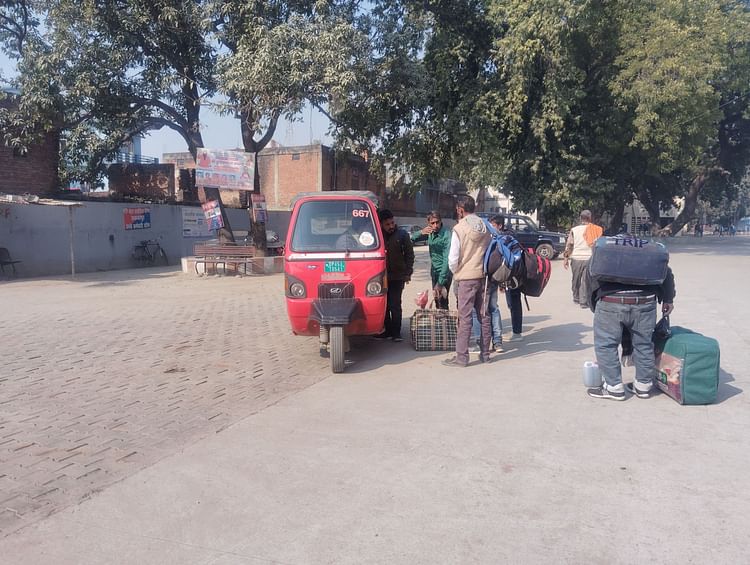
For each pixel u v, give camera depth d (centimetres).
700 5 2328
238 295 1363
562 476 397
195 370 700
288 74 1360
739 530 327
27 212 1862
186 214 2483
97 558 315
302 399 579
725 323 875
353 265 689
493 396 573
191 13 1575
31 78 1577
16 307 1191
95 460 439
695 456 423
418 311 784
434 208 4975
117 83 1697
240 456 442
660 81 2173
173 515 358
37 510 366
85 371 696
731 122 3578
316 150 3569
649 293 536
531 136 2281
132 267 2252
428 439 467
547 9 1873
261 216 1880
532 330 891
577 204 2319
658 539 320
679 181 4053
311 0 1545
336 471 413
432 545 320
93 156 2195
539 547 315
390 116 1852
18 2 1656
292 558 311
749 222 10700
